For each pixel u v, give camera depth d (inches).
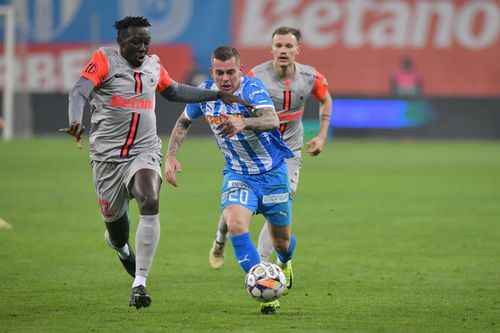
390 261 1482.5
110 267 1409.9
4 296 1171.3
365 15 5142.7
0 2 5103.3
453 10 5132.9
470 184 2822.3
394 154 4109.3
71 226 1873.8
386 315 1063.0
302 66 1422.2
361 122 5128.0
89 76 1097.4
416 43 5142.7
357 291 1225.4
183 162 3585.1
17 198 2363.4
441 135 5137.8
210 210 2181.3
